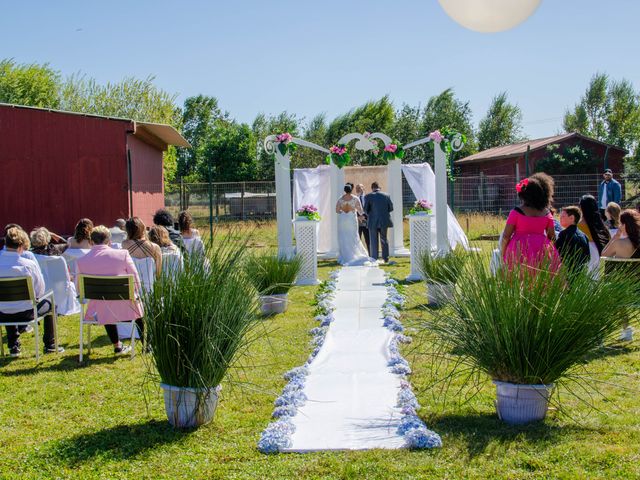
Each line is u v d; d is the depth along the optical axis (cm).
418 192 1762
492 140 4891
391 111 4200
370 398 536
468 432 443
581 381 564
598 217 793
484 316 455
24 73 3434
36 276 721
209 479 382
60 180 1380
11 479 388
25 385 611
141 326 712
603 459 389
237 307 483
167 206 2391
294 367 639
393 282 1196
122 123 1398
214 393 487
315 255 1288
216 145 3947
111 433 470
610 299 439
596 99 5328
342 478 376
